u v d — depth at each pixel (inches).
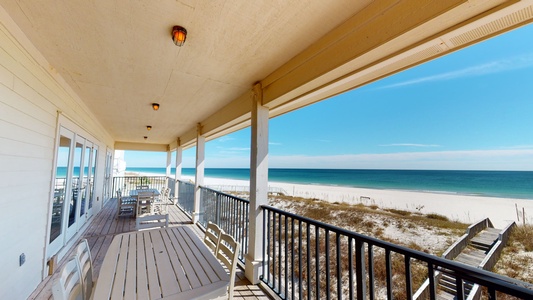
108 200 330.6
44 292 93.4
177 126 246.5
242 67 98.7
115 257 67.9
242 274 112.0
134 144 415.5
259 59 91.1
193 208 222.8
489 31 48.4
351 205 552.7
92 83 122.4
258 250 107.6
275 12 63.1
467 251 203.9
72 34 76.9
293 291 81.5
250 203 114.1
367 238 54.0
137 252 72.2
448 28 48.8
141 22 69.4
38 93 93.2
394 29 53.6
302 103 115.9
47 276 106.4
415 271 183.0
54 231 118.9
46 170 104.1
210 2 59.8
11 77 74.4
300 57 85.1
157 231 94.9
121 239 84.6
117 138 363.3
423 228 343.6
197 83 119.0
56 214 121.0
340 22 67.1
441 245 273.3
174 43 74.6
